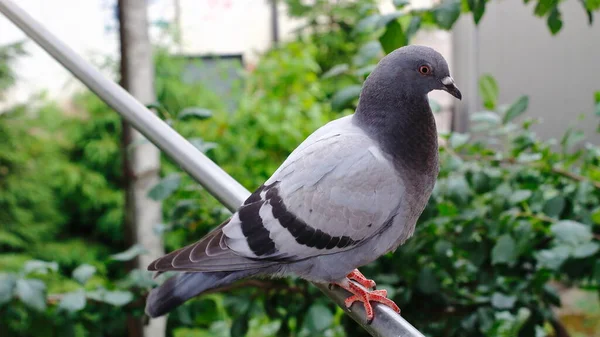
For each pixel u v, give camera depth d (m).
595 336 5.65
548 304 3.10
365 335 3.19
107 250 5.90
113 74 5.68
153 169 3.90
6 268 5.35
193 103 5.89
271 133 5.88
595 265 2.57
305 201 2.11
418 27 2.60
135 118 2.28
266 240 2.10
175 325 3.15
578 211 2.88
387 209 2.12
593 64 6.31
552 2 2.49
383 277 3.01
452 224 2.99
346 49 7.10
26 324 3.05
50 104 5.91
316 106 6.30
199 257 2.03
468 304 3.07
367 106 2.20
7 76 5.66
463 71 6.75
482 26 6.60
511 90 6.66
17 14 2.62
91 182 5.76
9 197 5.60
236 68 6.89
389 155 2.15
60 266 5.83
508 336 3.71
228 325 4.00
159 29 6.20
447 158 3.00
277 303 3.07
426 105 2.18
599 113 2.91
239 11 7.67
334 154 2.12
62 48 2.48
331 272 2.19
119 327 3.23
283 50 6.98
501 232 2.80
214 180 2.12
